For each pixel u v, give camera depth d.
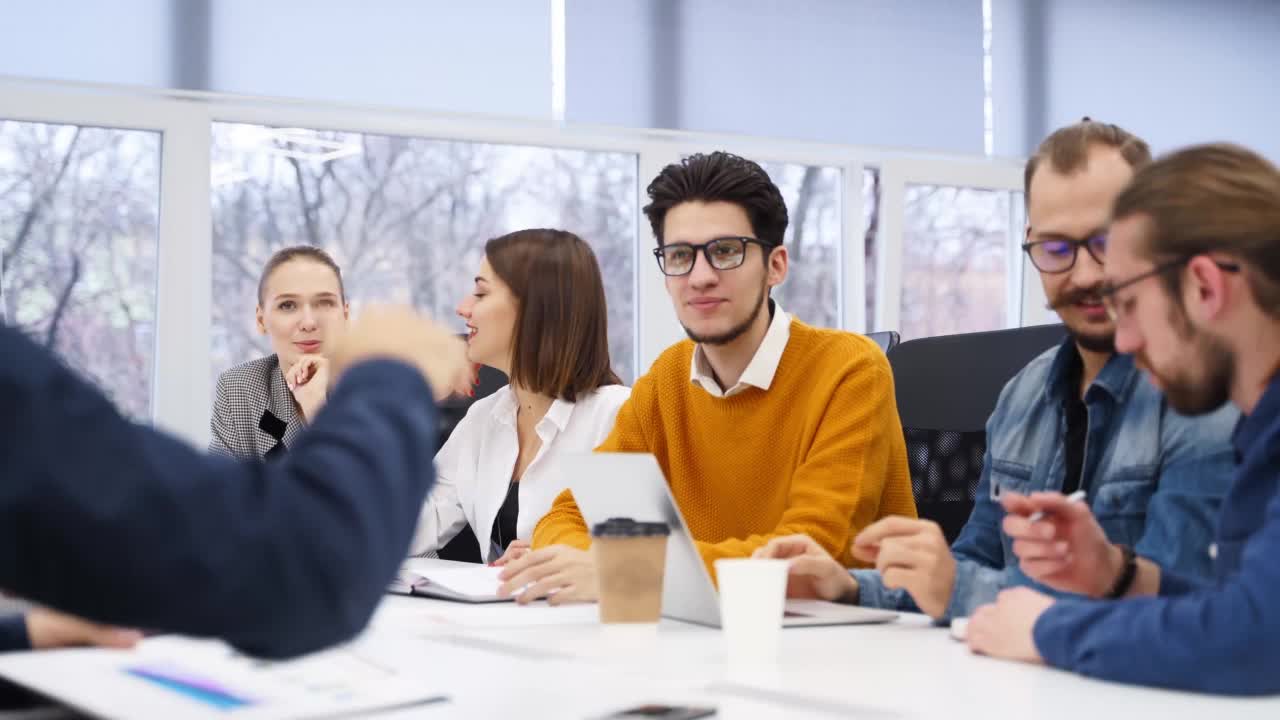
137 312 4.13
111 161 4.10
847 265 5.14
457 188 4.54
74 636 1.03
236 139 4.25
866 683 0.89
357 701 0.80
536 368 2.25
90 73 4.07
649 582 1.16
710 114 4.88
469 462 2.41
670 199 1.92
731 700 0.84
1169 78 5.67
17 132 4.00
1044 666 0.97
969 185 5.28
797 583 1.42
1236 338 0.95
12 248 3.99
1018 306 5.43
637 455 1.13
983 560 1.57
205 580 0.56
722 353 1.94
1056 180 1.44
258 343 4.27
